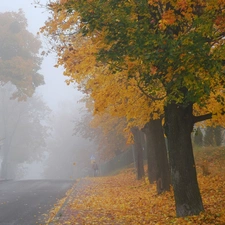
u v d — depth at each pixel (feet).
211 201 52.11
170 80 36.83
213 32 36.70
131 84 47.96
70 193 81.71
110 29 37.42
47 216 52.54
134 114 53.88
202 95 34.37
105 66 48.08
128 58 39.29
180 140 43.14
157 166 67.31
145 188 81.87
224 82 36.52
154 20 37.76
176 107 43.32
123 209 56.08
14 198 74.69
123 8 37.19
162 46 34.40
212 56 33.55
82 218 49.06
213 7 35.27
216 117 43.80
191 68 33.45
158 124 67.77
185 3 35.14
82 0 38.52
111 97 50.26
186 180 42.80
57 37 51.11
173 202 56.44
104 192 83.20
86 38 50.85
